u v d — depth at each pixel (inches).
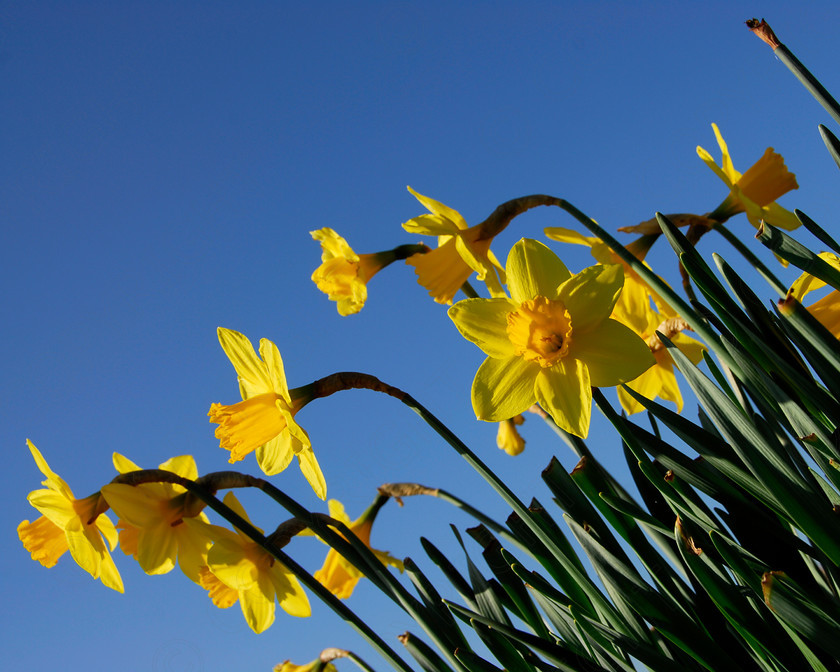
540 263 27.4
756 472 26.0
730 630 28.1
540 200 30.7
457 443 28.9
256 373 30.7
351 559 29.1
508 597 30.5
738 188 30.7
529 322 27.2
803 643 26.2
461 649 28.1
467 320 27.4
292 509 29.1
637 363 26.8
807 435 26.8
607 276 27.2
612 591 28.2
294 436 29.6
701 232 30.5
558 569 28.9
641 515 27.5
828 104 26.9
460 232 31.3
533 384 27.2
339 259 35.6
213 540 30.8
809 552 27.2
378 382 29.5
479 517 31.8
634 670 27.9
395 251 36.1
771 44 27.3
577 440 29.5
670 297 27.7
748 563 26.5
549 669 28.1
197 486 29.2
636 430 27.7
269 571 31.0
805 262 26.7
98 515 30.7
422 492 33.9
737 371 27.1
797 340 27.5
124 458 31.2
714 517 27.9
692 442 27.5
